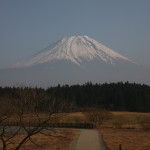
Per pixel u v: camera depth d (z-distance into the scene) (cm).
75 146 4141
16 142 4512
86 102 15450
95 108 8406
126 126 8062
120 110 14788
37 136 5422
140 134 5947
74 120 8762
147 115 10812
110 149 3866
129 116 10938
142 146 4244
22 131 5753
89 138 5100
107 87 17075
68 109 2392
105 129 7225
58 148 3991
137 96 15325
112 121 9375
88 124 7500
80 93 15550
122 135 5709
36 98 2355
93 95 15962
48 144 4391
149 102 15100
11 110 2328
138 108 14738
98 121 8162
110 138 5141
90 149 3862
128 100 15362
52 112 2230
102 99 15812
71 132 6184
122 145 4288
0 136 2297
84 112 8406
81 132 6222
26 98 2323
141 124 8031
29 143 4506
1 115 2319
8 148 3956
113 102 15475
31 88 2697
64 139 4947
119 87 16812
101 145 4231
